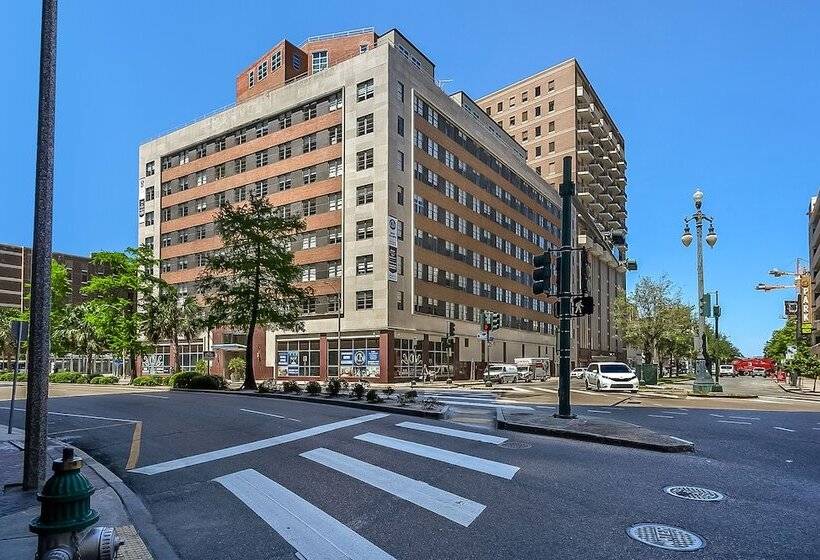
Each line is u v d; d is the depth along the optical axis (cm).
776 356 8450
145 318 4600
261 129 5294
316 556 496
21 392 3008
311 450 973
